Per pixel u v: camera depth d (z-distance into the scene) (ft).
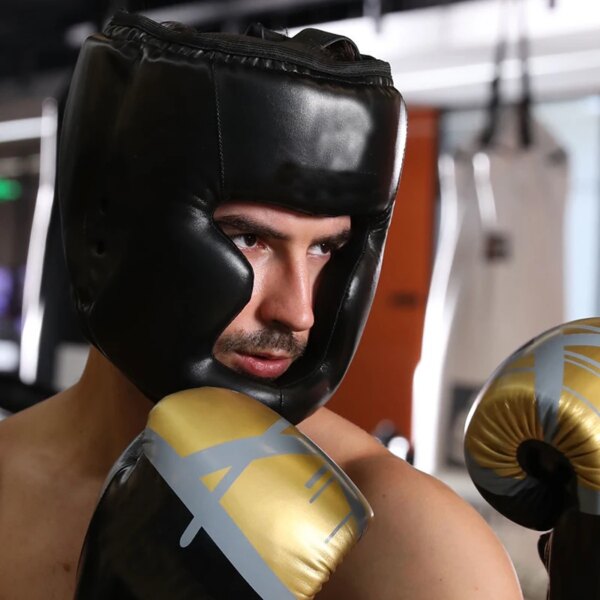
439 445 10.66
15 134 17.38
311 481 2.29
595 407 2.40
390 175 3.02
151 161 2.85
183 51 2.85
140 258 2.90
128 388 3.46
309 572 2.17
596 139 13.35
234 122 2.79
